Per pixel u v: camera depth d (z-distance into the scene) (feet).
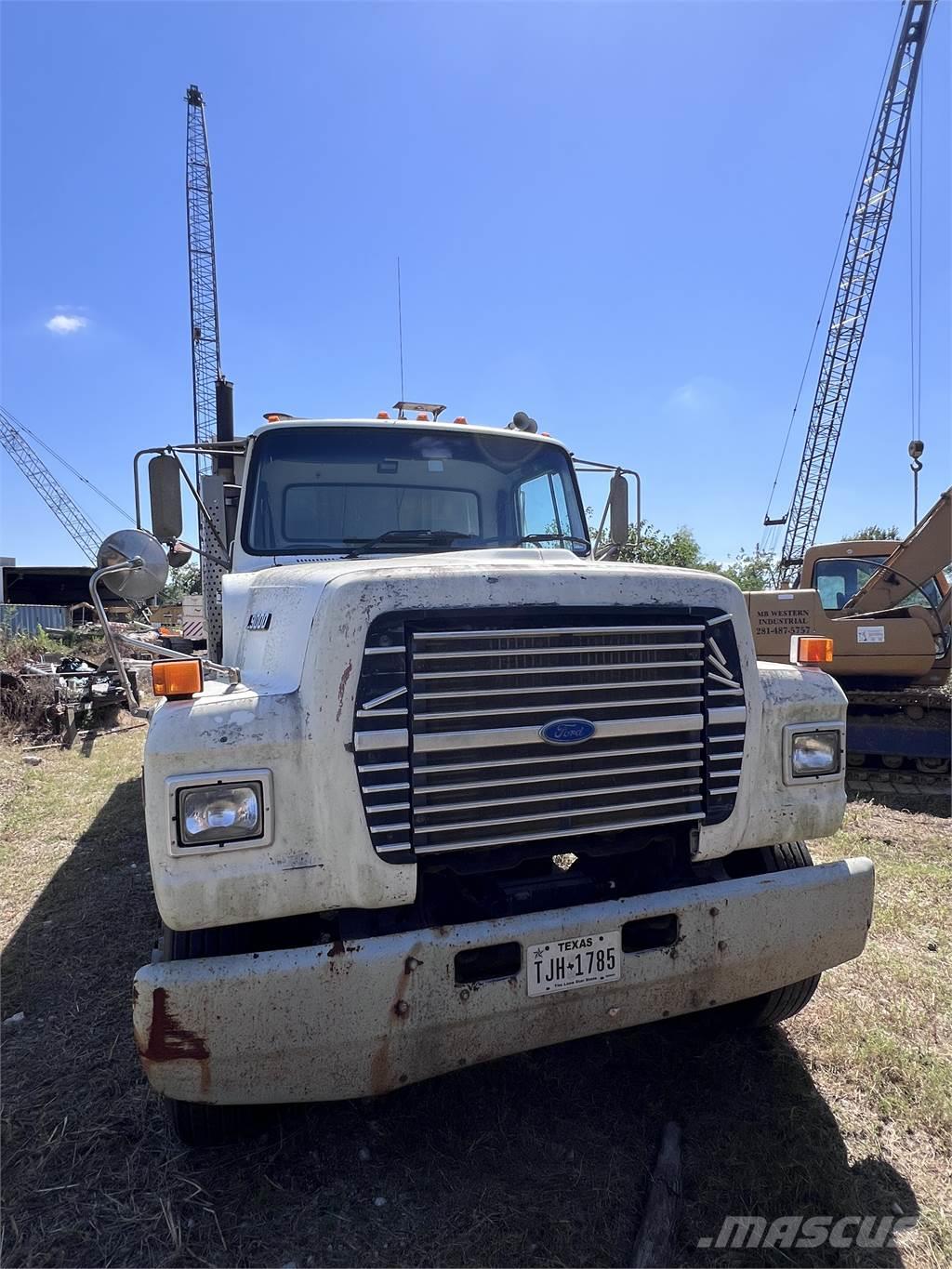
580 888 9.02
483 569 7.64
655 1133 8.87
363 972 7.04
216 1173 8.27
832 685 9.30
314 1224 7.62
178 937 7.77
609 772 7.99
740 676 8.61
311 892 7.09
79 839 18.92
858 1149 8.66
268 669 8.30
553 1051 10.42
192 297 139.03
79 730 32.45
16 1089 9.58
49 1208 7.80
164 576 10.16
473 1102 9.42
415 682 7.24
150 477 12.84
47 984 12.09
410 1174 8.26
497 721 7.53
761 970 8.57
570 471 14.83
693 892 8.25
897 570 28.68
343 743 7.03
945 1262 7.23
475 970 7.58
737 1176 8.17
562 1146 8.66
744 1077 9.78
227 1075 6.90
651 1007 8.16
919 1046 10.37
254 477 12.35
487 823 7.52
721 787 8.53
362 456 12.94
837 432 124.36
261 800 6.96
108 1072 9.87
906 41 109.19
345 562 9.43
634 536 16.08
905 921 14.03
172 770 6.81
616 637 8.04
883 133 113.29
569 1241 7.42
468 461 13.57
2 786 23.48
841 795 9.24
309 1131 8.89
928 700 26.76
